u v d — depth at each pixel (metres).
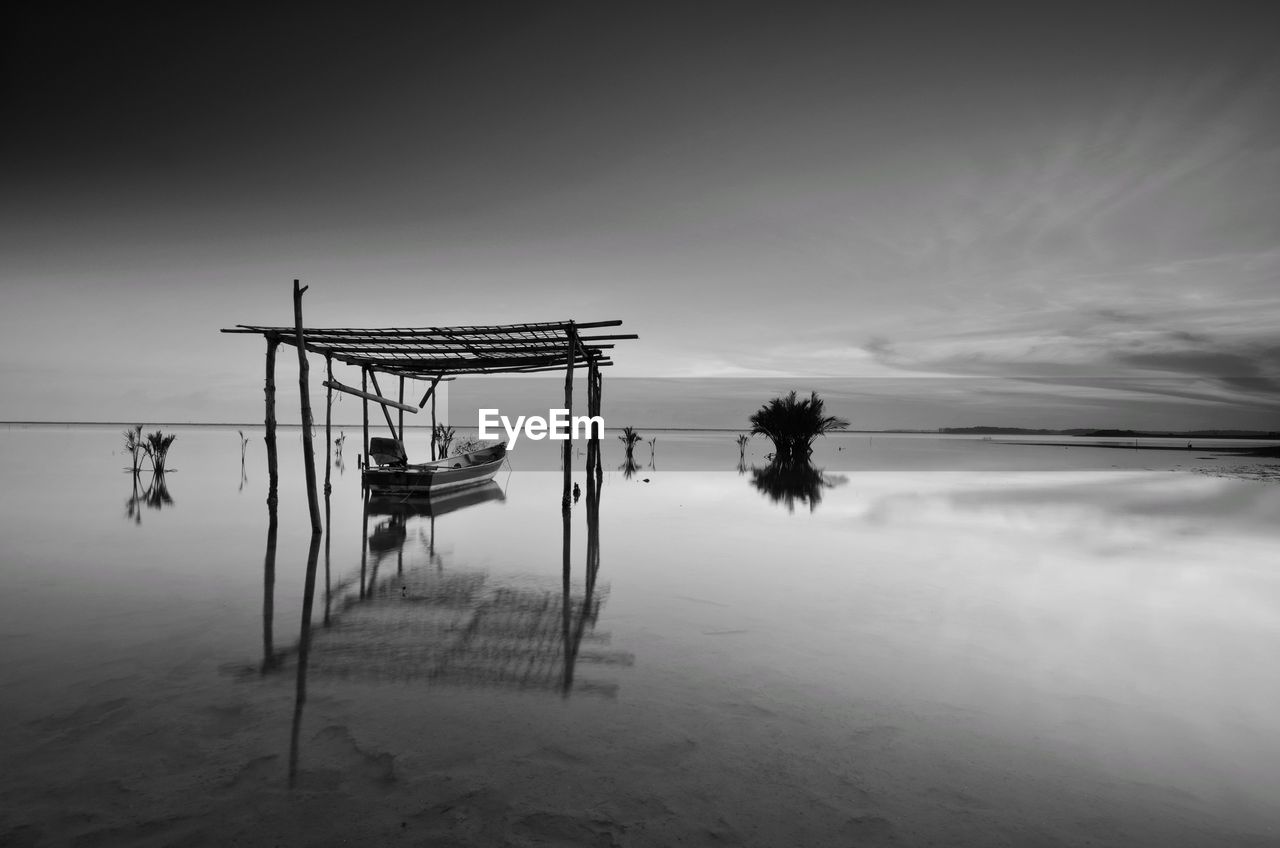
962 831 2.82
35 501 13.67
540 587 7.08
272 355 11.55
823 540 9.79
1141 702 4.16
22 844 2.67
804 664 4.80
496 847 2.68
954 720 3.89
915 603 6.42
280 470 21.56
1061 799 3.07
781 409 28.80
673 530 10.75
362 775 3.23
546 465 26.42
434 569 7.95
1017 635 5.47
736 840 2.75
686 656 4.97
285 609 6.21
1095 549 9.04
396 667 4.72
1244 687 4.40
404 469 14.96
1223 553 8.79
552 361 15.16
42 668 4.64
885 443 54.62
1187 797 3.10
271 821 2.85
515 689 4.33
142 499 14.14
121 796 3.03
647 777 3.24
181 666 4.71
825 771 3.31
